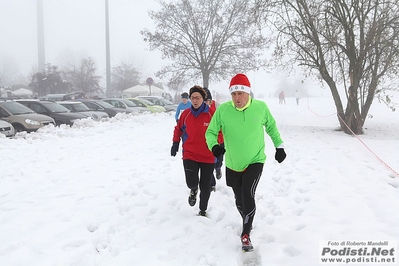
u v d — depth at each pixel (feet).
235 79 12.09
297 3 41.11
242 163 12.48
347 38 40.37
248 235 11.87
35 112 47.62
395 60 39.01
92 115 54.03
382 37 38.58
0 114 44.19
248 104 12.26
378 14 39.29
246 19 71.15
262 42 71.46
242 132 12.20
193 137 14.60
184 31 74.69
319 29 41.39
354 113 41.52
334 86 42.68
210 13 74.33
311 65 43.60
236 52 75.41
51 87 139.13
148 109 70.64
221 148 12.01
